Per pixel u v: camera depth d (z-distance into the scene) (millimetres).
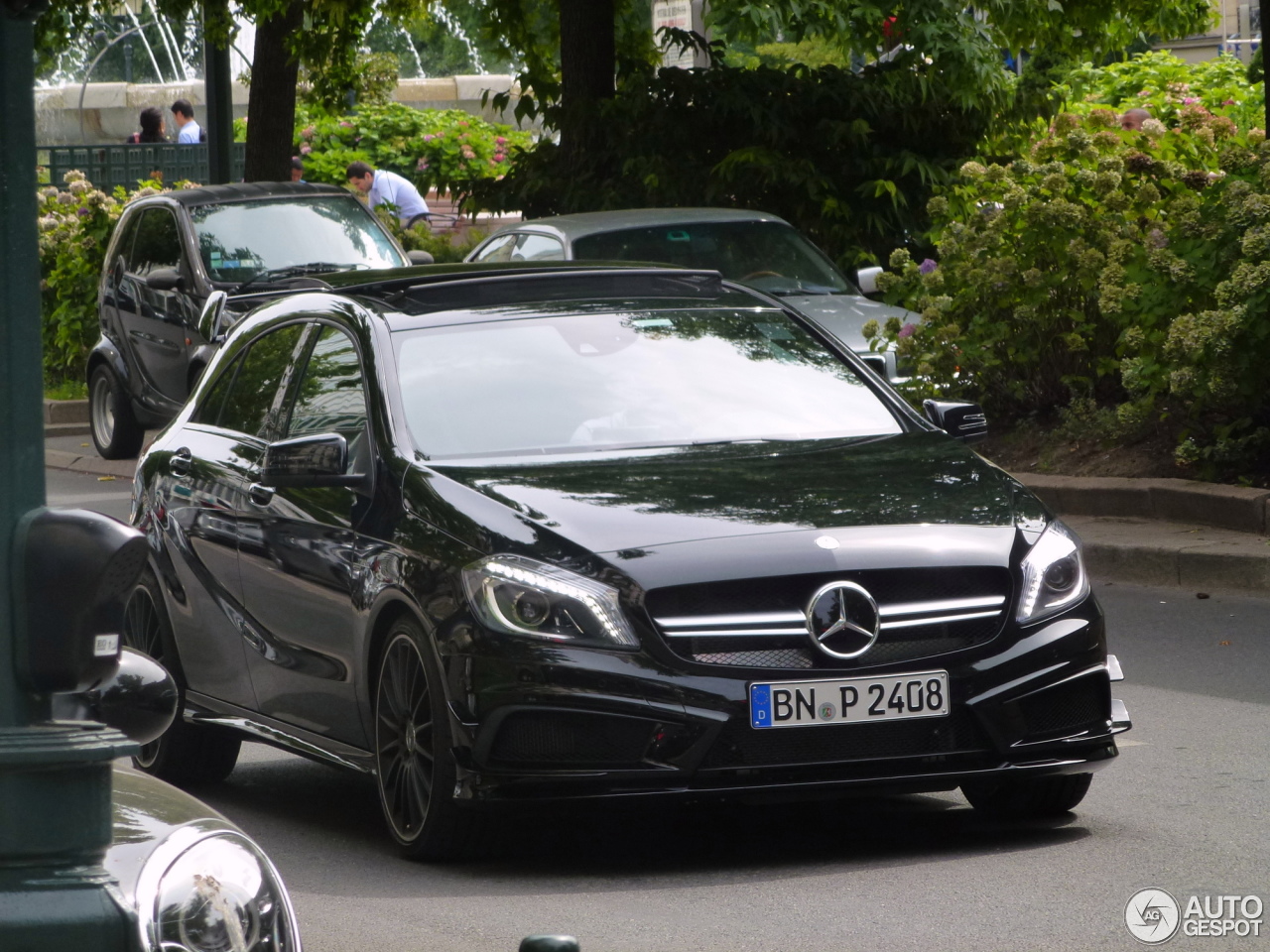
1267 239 23859
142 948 5988
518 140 68688
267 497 14859
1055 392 27953
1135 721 16656
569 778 12008
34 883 5969
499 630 12180
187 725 16047
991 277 27391
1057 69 49875
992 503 13289
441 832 12680
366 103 68500
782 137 39875
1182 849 12766
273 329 16438
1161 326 25531
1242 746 15625
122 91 80562
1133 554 22750
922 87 40438
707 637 12109
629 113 40656
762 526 12570
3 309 5957
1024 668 12570
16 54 5988
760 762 12086
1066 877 12164
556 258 31797
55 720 6098
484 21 48562
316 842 13859
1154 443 25891
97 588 5914
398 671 13039
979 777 12523
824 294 31391
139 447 38656
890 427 14984
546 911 11664
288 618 14406
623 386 14695
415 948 10945
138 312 37062
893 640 12359
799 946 10781
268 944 6363
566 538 12406
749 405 14820
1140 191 27656
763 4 39594
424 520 13078
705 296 16203
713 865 12805
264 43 46188
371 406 14320
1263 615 20734
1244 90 48094
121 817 6434
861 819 14094
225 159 45500
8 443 5957
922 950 10648
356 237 36562
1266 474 24125
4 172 5957
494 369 14633
